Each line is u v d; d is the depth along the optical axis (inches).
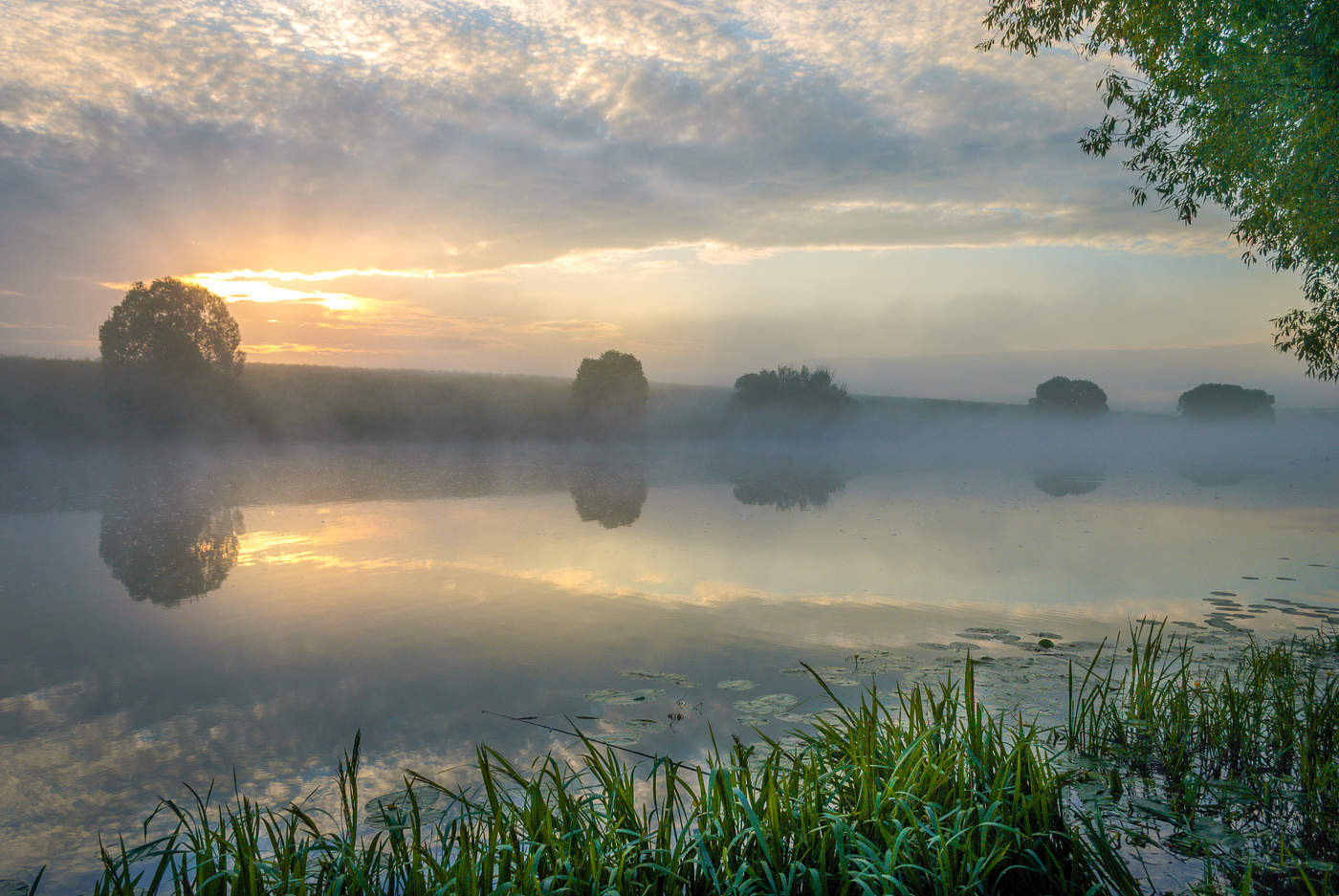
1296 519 609.0
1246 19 238.8
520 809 138.9
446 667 245.4
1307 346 314.3
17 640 276.7
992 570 401.4
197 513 570.3
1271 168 263.7
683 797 150.8
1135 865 122.6
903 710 148.3
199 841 104.4
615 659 252.2
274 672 241.3
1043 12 291.6
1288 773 159.6
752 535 500.1
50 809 155.8
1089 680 224.5
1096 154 305.4
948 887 97.9
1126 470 1152.8
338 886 95.9
